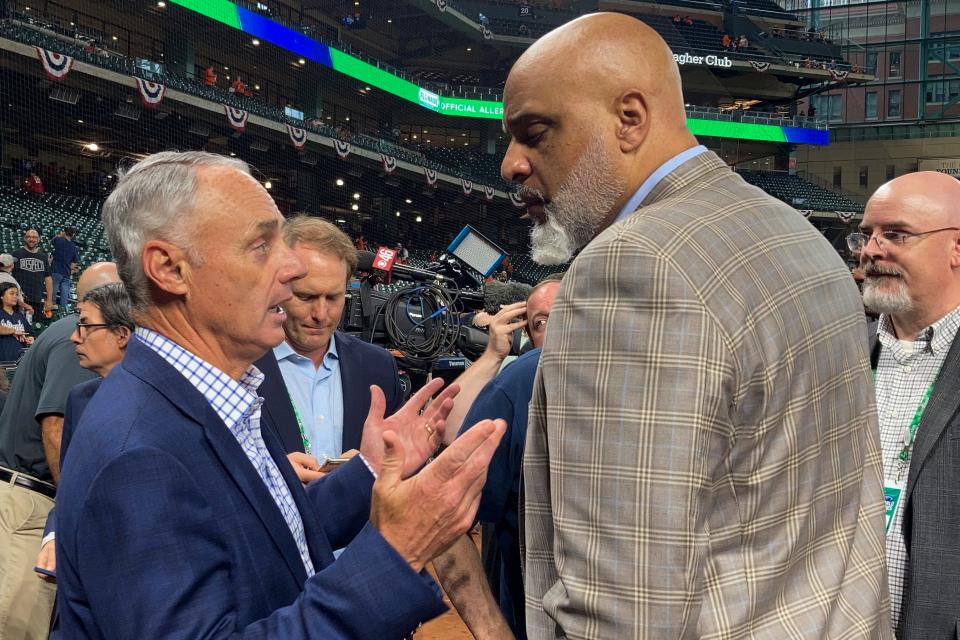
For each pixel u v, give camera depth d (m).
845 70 27.73
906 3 32.91
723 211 0.98
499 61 26.98
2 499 2.55
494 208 24.55
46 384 2.53
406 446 1.35
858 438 1.04
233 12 18.36
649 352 0.86
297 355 2.19
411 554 0.95
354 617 0.89
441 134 27.16
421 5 22.25
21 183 17.80
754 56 26.28
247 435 1.12
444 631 3.80
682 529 0.83
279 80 23.36
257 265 1.06
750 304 0.90
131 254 1.05
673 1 26.88
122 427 0.94
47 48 14.80
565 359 0.92
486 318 3.61
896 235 1.75
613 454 0.86
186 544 0.90
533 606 1.01
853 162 30.72
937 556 1.54
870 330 1.93
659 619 0.83
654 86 1.05
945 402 1.59
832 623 0.94
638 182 1.06
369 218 23.62
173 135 20.05
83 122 18.50
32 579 2.52
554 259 1.16
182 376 1.03
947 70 32.38
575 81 1.05
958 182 1.79
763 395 0.90
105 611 0.88
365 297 3.21
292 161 22.11
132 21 19.05
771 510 0.92
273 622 0.91
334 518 1.33
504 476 1.74
